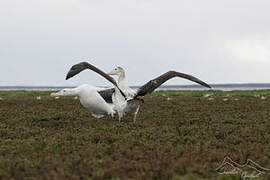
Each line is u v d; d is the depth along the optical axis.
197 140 12.59
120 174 8.67
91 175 8.78
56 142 12.10
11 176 8.61
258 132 14.15
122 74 15.15
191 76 13.70
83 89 15.59
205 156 10.38
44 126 15.98
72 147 11.47
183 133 14.00
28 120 17.30
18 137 13.36
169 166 9.21
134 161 9.75
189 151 10.96
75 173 8.81
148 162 9.63
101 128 14.82
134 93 14.85
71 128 15.02
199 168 9.07
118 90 15.05
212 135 13.61
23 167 9.28
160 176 8.69
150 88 13.91
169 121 17.17
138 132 13.72
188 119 17.84
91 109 16.11
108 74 15.07
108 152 10.95
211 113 20.31
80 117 18.31
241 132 14.20
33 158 10.24
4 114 19.39
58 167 9.20
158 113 20.28
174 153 10.56
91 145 11.62
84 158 10.04
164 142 12.38
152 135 13.24
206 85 13.45
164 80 13.73
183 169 9.04
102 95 16.08
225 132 14.09
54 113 19.75
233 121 17.27
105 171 8.74
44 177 8.35
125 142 12.09
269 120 17.34
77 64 13.74
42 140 12.38
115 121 16.80
